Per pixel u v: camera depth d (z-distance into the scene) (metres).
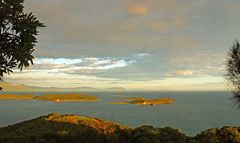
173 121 128.62
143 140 23.44
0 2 8.23
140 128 25.42
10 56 8.70
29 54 8.80
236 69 12.24
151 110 196.25
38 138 22.41
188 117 145.12
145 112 180.75
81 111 184.75
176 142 24.41
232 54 12.32
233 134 25.33
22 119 137.00
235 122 120.31
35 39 8.88
